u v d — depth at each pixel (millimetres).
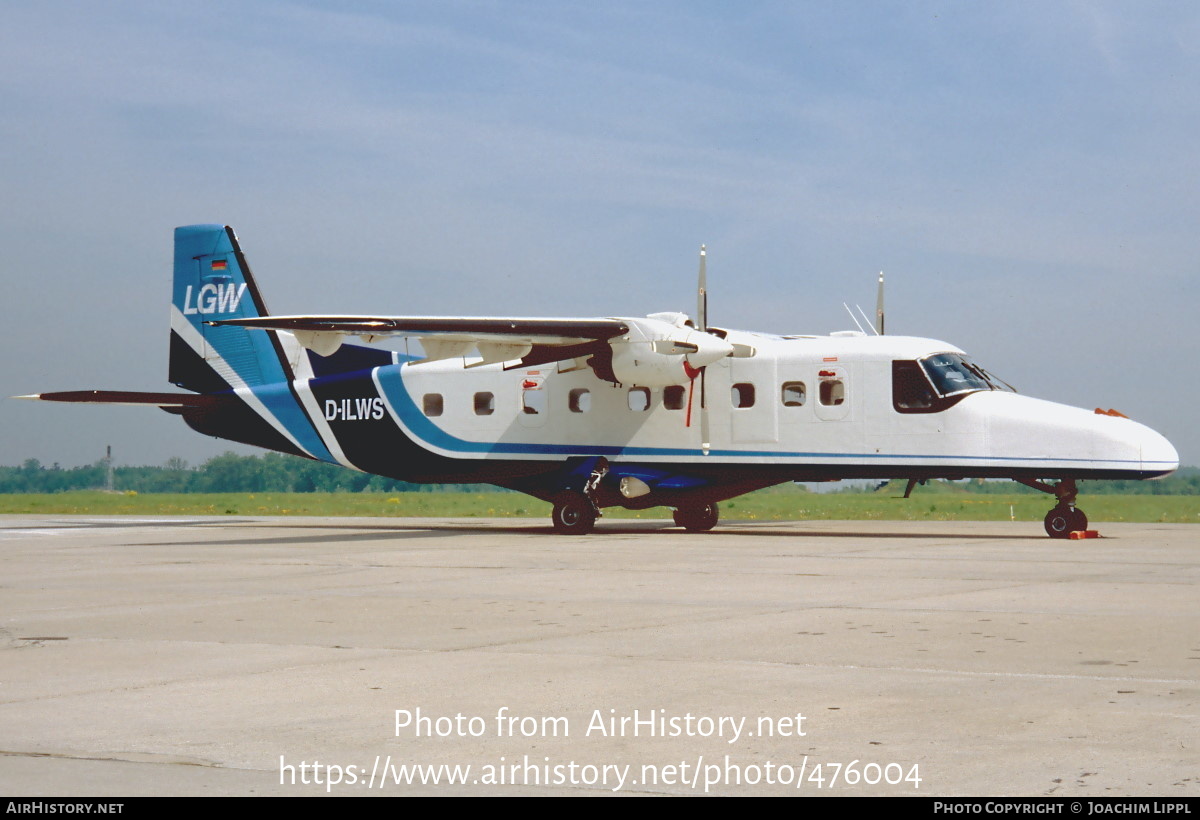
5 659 7504
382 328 18156
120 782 4758
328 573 13305
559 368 20625
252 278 23719
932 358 18906
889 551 16016
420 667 7168
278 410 23531
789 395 19625
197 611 9867
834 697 6223
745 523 26031
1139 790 4539
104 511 37531
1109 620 8906
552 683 6652
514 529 23203
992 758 5012
